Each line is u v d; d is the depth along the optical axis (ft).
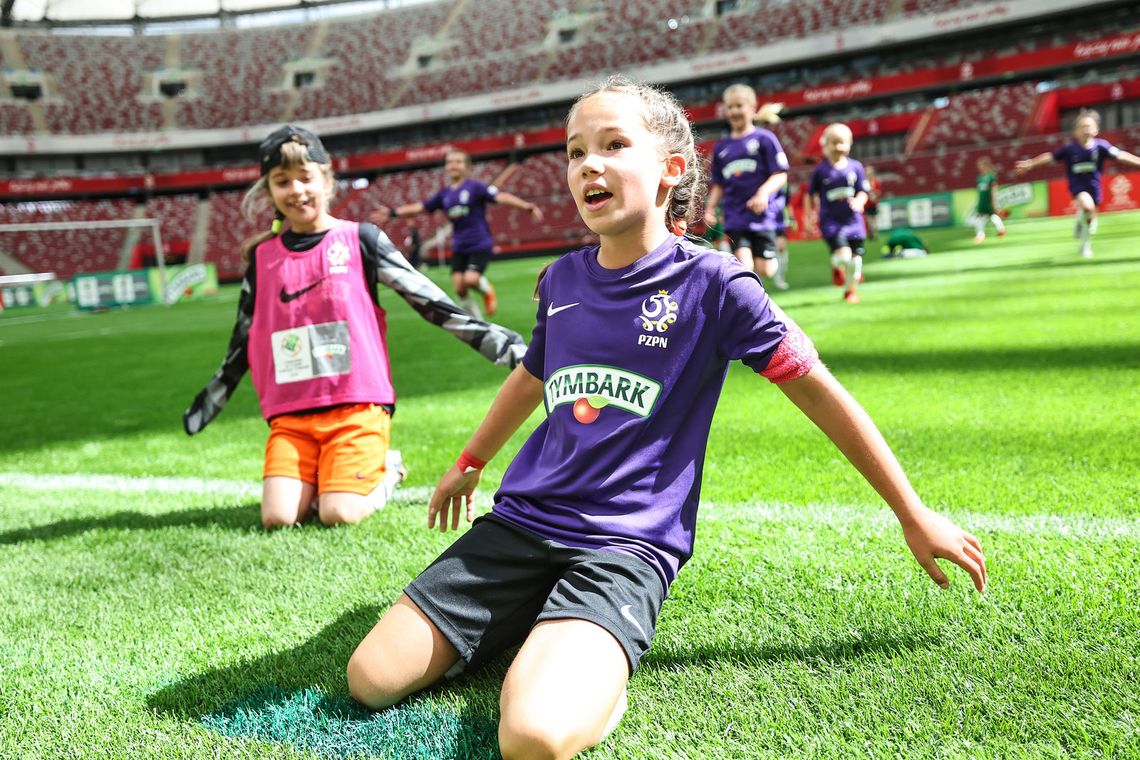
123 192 147.84
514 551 5.76
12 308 92.94
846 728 5.03
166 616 7.61
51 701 6.08
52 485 13.75
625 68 127.03
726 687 5.60
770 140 27.14
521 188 129.70
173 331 48.49
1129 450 10.44
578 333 5.96
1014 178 102.94
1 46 148.15
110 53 153.69
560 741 4.38
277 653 6.64
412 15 154.51
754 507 9.50
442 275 85.15
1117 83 104.42
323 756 5.12
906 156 107.34
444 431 15.55
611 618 4.99
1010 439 11.42
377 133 151.02
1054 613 6.26
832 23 120.06
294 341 10.55
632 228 5.81
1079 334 19.19
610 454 5.72
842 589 6.99
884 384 15.72
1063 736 4.82
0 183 136.05
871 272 41.11
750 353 5.56
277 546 9.37
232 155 154.71
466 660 5.63
